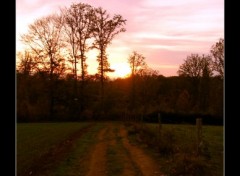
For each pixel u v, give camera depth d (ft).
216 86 233.35
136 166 56.95
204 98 262.47
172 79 293.64
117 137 113.50
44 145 91.76
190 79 272.51
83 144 94.27
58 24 243.19
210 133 137.18
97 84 255.70
